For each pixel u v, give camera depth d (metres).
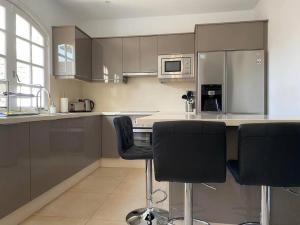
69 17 4.29
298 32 2.56
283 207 1.87
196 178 1.38
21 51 3.12
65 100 3.88
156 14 4.42
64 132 2.82
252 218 1.94
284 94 2.94
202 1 3.88
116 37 4.30
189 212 1.58
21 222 2.13
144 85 4.62
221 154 1.36
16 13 3.02
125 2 3.87
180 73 4.12
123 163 4.05
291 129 1.28
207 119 1.57
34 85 3.08
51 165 2.54
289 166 1.31
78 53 3.84
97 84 4.69
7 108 2.48
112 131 4.04
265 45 3.62
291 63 2.74
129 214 2.22
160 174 1.41
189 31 4.45
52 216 2.26
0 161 1.84
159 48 4.21
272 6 3.36
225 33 3.70
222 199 1.98
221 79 3.67
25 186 2.13
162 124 1.37
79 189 2.97
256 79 3.60
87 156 3.50
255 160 1.33
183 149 1.37
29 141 2.18
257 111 3.59
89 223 2.12
